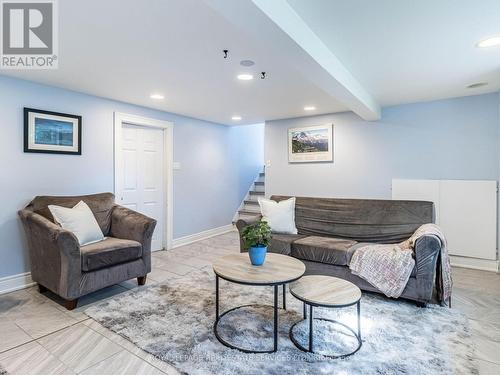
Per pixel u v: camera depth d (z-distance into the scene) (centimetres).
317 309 247
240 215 632
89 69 272
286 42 181
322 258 290
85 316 237
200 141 527
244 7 142
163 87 328
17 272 297
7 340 203
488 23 194
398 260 254
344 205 353
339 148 470
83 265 250
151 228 307
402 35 212
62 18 185
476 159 372
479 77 303
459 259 378
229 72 281
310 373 168
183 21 188
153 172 449
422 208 314
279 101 392
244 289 292
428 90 349
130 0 164
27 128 300
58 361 181
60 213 275
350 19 190
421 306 253
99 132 368
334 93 296
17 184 296
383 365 174
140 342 200
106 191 378
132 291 288
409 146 415
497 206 359
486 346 195
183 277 330
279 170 529
